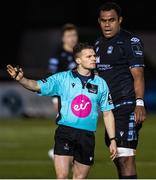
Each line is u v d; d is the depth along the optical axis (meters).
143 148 39.03
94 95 20.47
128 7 84.62
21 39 72.00
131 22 84.38
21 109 59.31
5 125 53.50
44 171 30.22
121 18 22.22
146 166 31.83
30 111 59.28
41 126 52.59
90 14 85.12
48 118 59.06
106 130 21.12
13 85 59.41
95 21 84.88
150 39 70.69
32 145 40.50
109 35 21.95
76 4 85.00
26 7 84.88
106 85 20.67
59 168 20.34
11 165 32.16
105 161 33.47
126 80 21.80
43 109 59.44
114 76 21.86
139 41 21.86
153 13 84.44
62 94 20.50
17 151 37.59
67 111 20.39
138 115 21.05
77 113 20.34
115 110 21.77
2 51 82.50
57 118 20.59
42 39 66.50
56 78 20.50
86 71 20.55
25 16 84.88
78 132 20.34
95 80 20.59
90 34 62.84
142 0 84.56
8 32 83.81
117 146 21.67
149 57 69.00
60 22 84.75
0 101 59.41
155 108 62.03
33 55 66.50
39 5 84.88
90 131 20.48
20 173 29.64
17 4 84.81
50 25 84.69
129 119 21.70
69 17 84.81
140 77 21.47
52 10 84.94
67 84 20.47
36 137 45.06
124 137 21.61
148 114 61.59
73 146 20.44
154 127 51.91
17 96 59.41
